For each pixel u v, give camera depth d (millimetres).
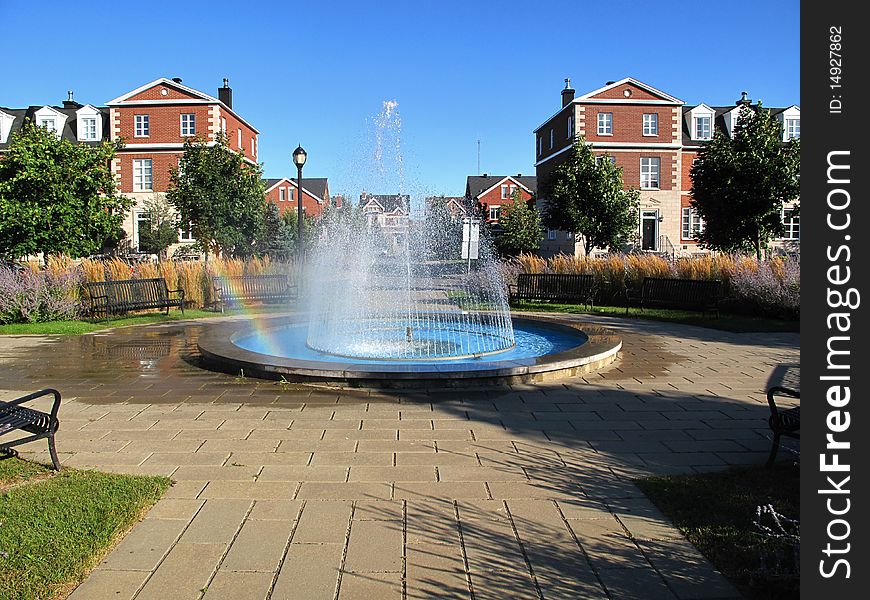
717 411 6672
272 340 11445
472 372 7586
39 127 21469
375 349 10352
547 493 4461
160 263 17703
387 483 4621
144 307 15148
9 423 4777
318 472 4828
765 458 5211
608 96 39312
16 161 20422
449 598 3158
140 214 40344
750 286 15406
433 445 5488
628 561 3520
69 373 8539
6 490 4410
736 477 4711
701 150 22078
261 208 26203
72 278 14906
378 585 3268
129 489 4383
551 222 30141
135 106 40000
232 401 6965
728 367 9070
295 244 35938
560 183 29422
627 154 39500
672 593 3205
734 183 20266
